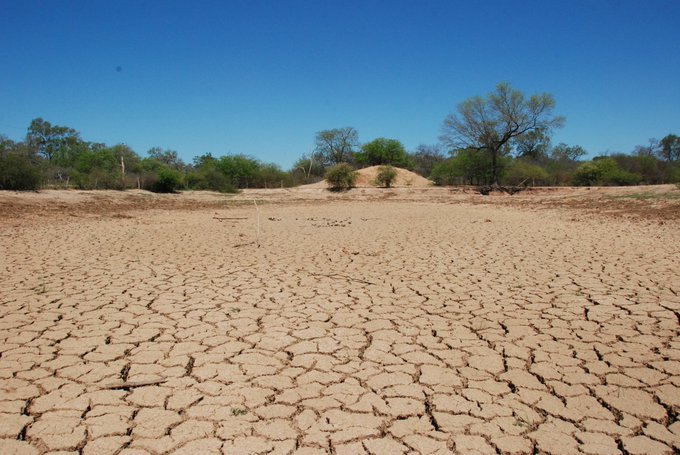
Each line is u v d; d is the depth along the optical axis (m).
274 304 5.69
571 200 26.28
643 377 3.71
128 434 2.94
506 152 39.84
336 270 7.66
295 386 3.59
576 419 3.13
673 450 2.80
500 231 12.98
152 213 19.97
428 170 71.81
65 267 7.75
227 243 10.77
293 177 52.47
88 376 3.72
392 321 5.07
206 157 62.75
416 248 9.99
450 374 3.79
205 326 4.89
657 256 8.38
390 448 2.82
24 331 4.70
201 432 2.97
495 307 5.54
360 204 28.81
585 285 6.46
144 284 6.62
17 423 3.04
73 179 31.55
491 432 2.98
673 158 56.06
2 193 21.55
